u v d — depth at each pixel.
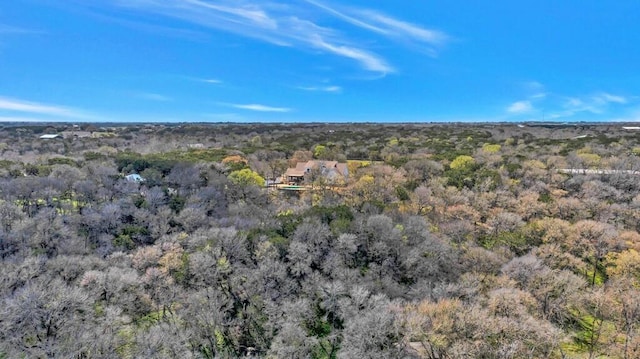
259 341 36.16
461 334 30.89
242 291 40.94
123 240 54.53
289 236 50.50
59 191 68.12
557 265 46.47
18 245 48.88
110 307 36.25
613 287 41.31
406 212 59.50
